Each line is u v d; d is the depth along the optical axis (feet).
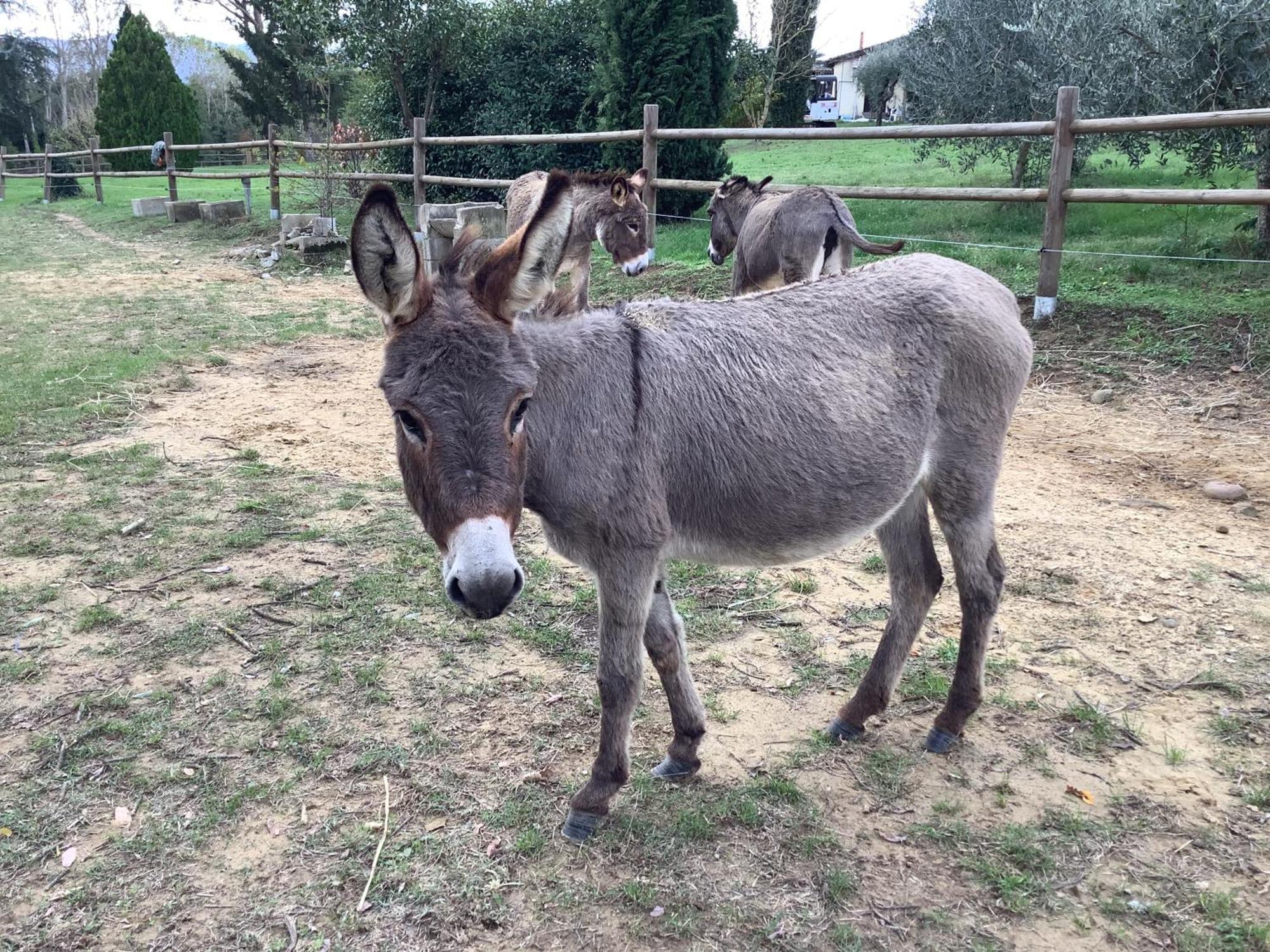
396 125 61.00
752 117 94.12
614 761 9.03
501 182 40.91
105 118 108.27
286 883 8.42
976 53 45.03
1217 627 12.53
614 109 50.96
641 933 7.89
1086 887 8.32
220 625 12.78
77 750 10.22
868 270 10.44
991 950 7.66
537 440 8.23
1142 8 32.71
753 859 8.76
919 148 49.83
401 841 8.93
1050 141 39.91
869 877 8.51
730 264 36.78
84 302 35.99
